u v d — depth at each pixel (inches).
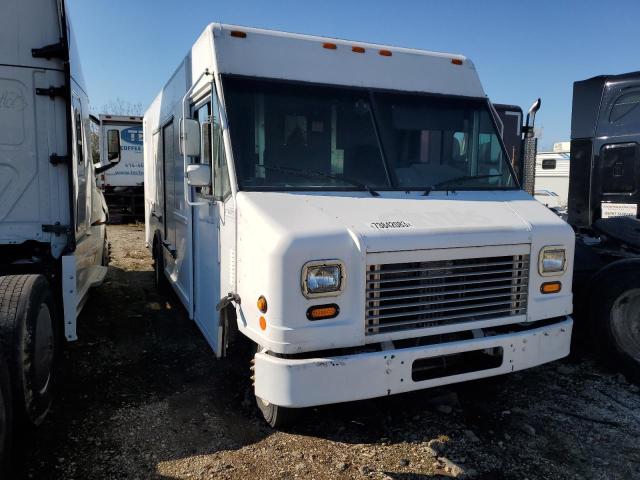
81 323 263.4
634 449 150.2
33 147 180.7
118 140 284.8
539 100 195.8
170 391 187.0
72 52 197.8
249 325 145.3
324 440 154.0
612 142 247.3
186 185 220.4
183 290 241.3
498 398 181.3
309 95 174.7
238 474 137.8
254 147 164.4
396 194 169.6
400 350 141.2
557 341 163.2
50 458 144.6
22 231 182.2
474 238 147.9
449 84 199.3
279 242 131.1
